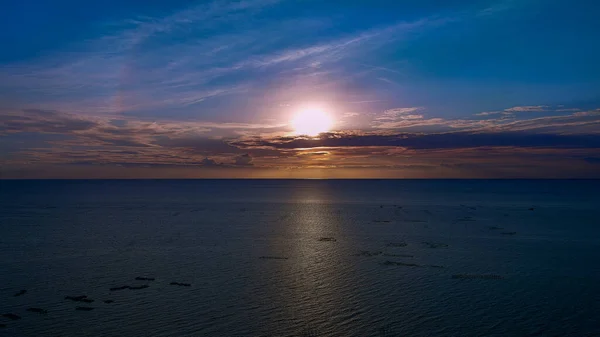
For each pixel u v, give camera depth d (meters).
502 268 48.56
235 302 37.53
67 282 43.09
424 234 73.00
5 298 38.19
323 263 51.22
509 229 78.31
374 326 32.66
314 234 73.12
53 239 67.25
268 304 37.12
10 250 58.47
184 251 58.25
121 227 81.25
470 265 50.06
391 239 68.00
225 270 47.94
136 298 38.38
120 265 50.09
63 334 30.86
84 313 34.75
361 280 44.06
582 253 56.22
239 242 65.25
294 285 42.38
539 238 68.06
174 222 89.12
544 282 43.06
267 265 50.25
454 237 69.75
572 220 90.19
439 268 48.69
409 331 31.73
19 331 31.23
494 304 36.94
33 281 43.34
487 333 31.25
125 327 32.16
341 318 34.16
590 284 42.19
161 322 33.09
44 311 35.00
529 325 32.56
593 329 31.70
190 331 31.56
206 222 89.38
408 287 41.69
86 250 58.69
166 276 45.47
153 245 62.59
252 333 31.39
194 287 41.62
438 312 35.25
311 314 34.91
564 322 33.03
